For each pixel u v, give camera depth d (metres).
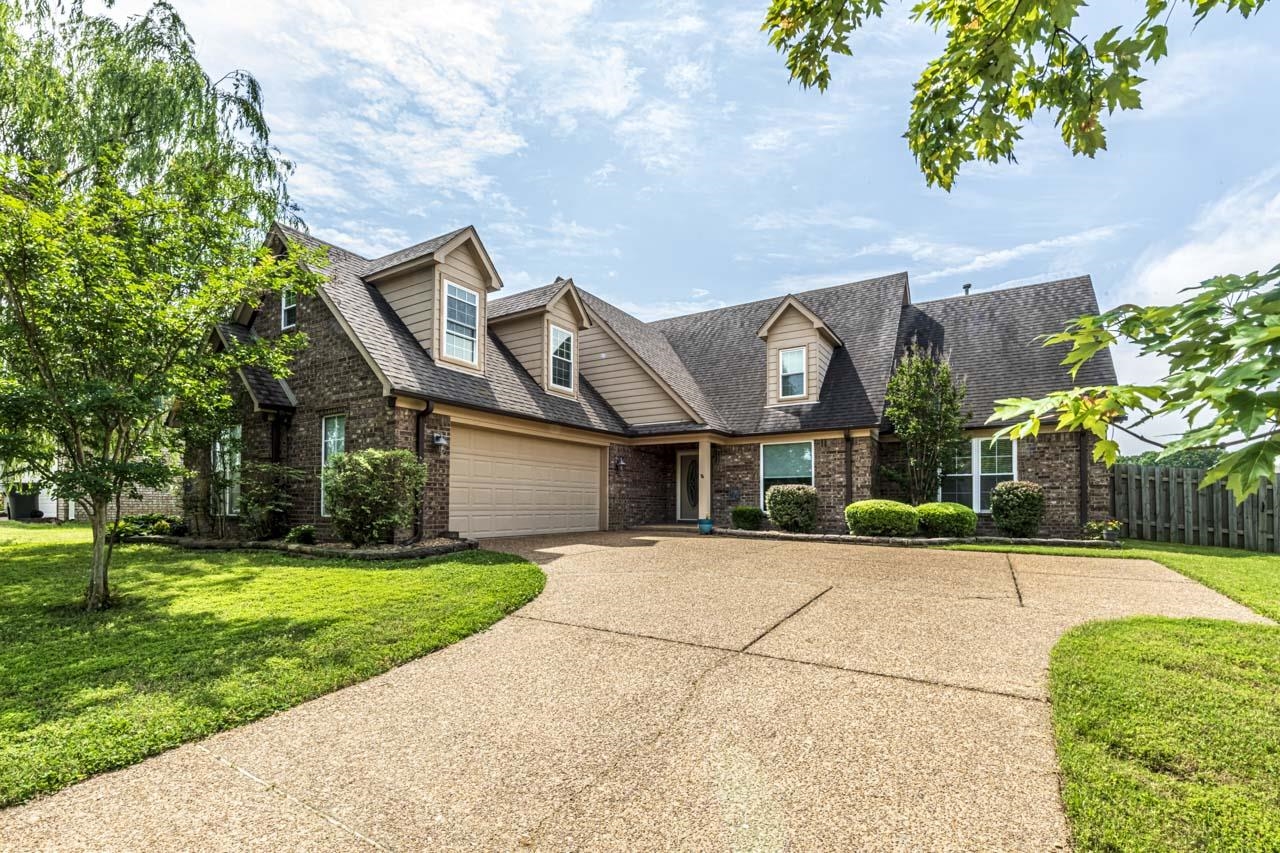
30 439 6.11
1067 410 2.02
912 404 12.80
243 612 5.77
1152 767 2.86
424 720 3.56
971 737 3.26
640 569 8.29
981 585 7.16
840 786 2.80
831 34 3.72
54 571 8.25
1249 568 8.25
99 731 3.31
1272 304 1.60
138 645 4.81
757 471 15.08
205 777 2.94
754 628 5.33
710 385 17.16
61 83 12.21
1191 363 1.76
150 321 6.30
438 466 10.64
